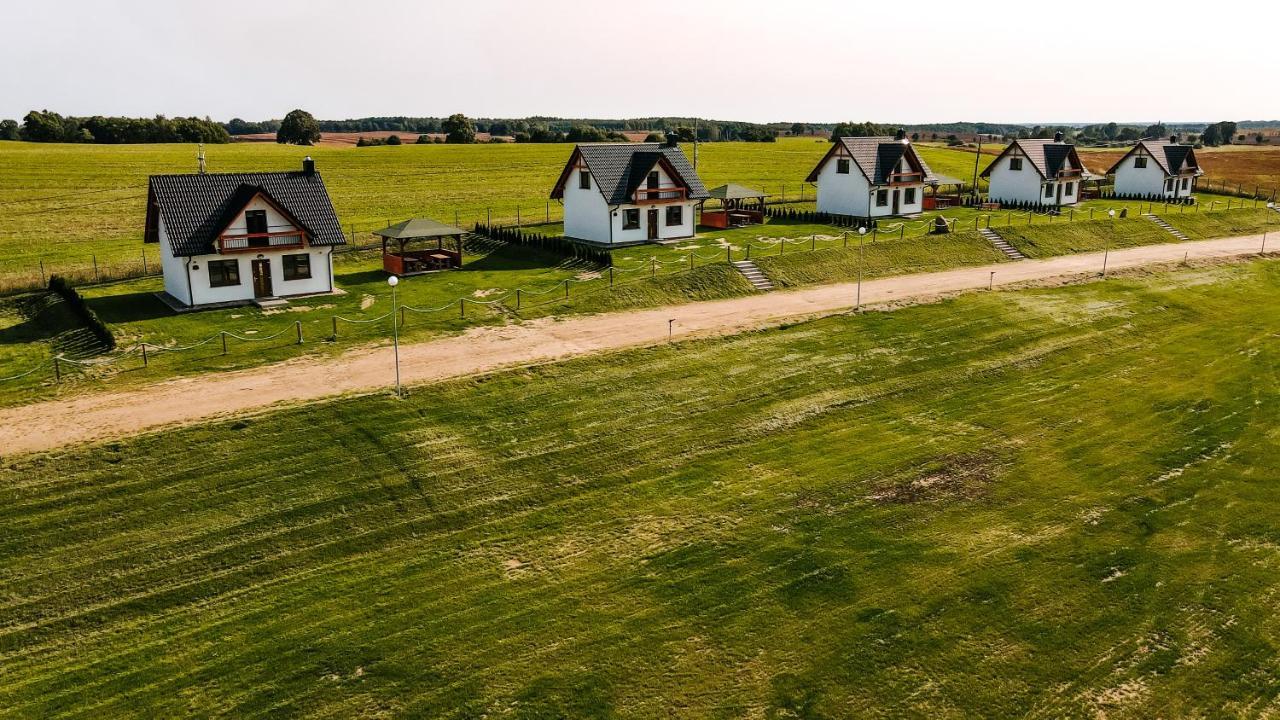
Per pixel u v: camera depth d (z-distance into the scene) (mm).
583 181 59969
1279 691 18734
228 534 23875
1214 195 97812
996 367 38219
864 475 28312
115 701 18312
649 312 43781
